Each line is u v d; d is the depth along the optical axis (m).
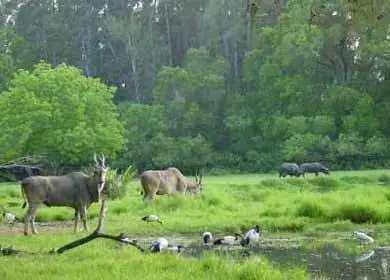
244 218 24.59
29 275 12.44
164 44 96.50
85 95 58.25
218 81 82.12
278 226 22.84
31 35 97.88
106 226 22.97
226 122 80.12
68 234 20.44
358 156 69.00
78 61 97.44
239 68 88.75
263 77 79.62
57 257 14.75
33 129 55.66
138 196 33.66
